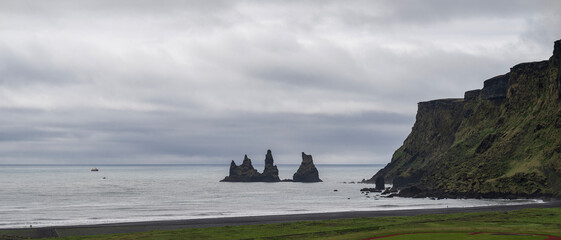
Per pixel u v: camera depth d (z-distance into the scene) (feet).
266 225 475.72
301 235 406.62
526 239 334.03
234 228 455.22
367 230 424.05
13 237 424.05
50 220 558.56
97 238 403.13
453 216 522.47
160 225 500.74
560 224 442.91
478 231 380.17
